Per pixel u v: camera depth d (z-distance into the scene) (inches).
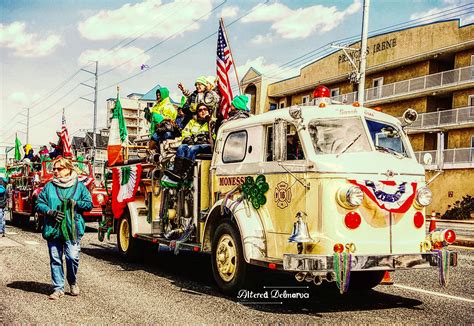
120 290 282.0
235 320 222.5
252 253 255.6
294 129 256.8
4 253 419.5
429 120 1489.9
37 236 571.5
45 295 265.9
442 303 267.9
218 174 303.3
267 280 313.6
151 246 392.5
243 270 261.9
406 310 250.1
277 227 255.8
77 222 261.3
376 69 1643.7
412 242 248.2
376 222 239.9
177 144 364.8
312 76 1875.0
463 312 248.1
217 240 283.9
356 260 224.7
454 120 1423.5
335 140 254.2
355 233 235.3
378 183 241.0
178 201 334.6
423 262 239.1
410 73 1577.3
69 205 255.3
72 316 225.0
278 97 2074.3
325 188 235.1
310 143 248.1
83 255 426.3
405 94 1547.7
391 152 264.1
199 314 231.5
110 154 441.7
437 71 1535.4
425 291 299.9
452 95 1488.7
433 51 1473.9
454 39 1428.4
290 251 246.8
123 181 403.2
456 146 1444.4
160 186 359.6
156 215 370.3
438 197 1446.9
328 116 258.8
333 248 230.2
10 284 292.7
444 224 1163.3
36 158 795.4
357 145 257.1
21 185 735.1
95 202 647.1
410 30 1544.0
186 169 319.0
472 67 1379.2
